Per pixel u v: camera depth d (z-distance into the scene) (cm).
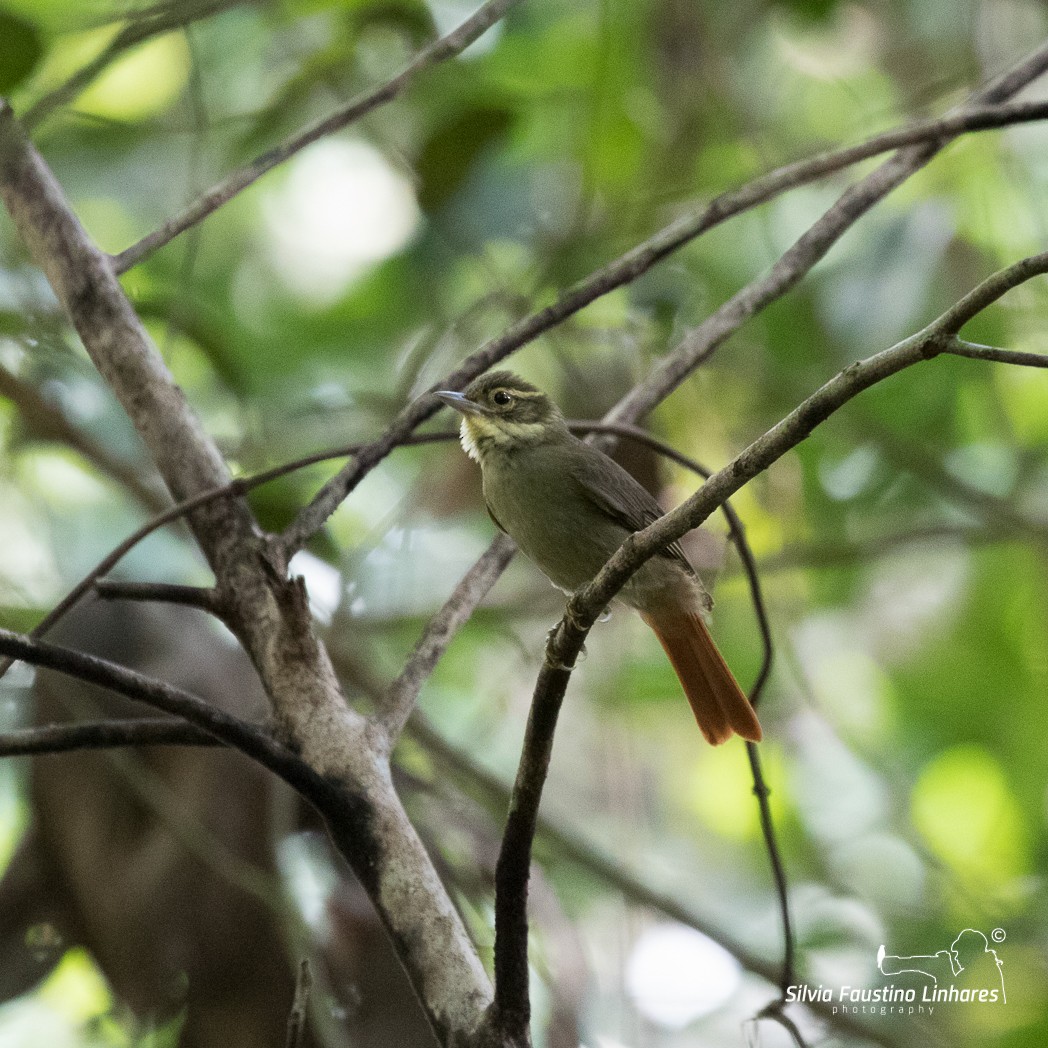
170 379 702
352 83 1149
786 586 1302
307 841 825
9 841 1060
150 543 1005
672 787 1406
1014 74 845
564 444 898
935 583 1443
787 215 1327
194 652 863
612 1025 1100
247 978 757
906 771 1361
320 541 995
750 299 804
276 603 602
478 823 909
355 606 1028
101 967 780
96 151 1292
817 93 1430
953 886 1154
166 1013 766
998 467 1378
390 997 769
